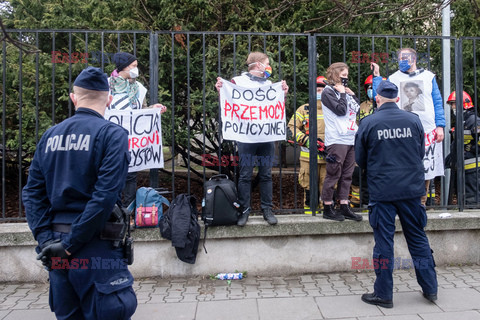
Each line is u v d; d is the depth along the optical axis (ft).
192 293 11.66
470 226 13.41
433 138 13.76
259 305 10.84
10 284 12.39
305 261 13.16
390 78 13.87
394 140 10.49
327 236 13.20
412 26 21.17
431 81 13.74
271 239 13.04
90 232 6.32
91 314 6.72
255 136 12.91
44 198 6.93
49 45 17.62
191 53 18.07
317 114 14.40
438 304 10.75
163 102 17.16
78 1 17.39
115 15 17.90
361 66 19.02
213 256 12.89
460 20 21.44
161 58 17.57
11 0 17.65
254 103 12.96
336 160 12.89
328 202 13.19
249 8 17.92
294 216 13.58
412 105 13.66
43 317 10.21
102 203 6.28
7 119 17.51
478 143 15.66
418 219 10.71
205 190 12.57
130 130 12.60
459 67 14.20
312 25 18.66
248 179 12.91
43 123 16.34
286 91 13.14
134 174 13.03
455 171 16.26
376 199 10.62
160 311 10.52
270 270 13.05
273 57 17.42
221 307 10.73
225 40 17.66
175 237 11.69
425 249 10.79
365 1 16.96
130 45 17.10
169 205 12.61
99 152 6.63
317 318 10.10
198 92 17.38
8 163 22.75
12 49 16.48
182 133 18.07
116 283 6.79
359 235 13.29
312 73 13.56
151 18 18.07
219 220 12.37
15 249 12.42
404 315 10.15
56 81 16.42
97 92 7.11
